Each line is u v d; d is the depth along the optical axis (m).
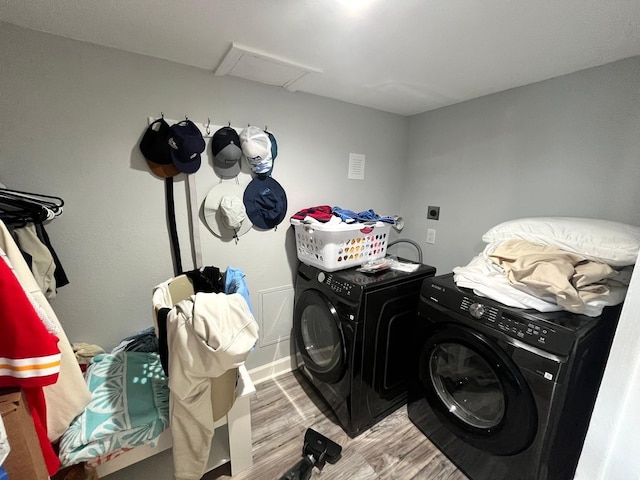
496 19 1.03
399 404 1.78
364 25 1.08
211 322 0.90
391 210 2.45
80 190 1.32
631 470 0.59
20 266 0.85
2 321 0.74
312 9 0.99
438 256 2.22
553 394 0.96
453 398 1.44
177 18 1.06
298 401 1.84
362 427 1.59
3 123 1.15
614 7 0.93
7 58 1.12
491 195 1.85
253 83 1.65
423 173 2.29
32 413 0.84
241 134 1.61
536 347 1.01
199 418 1.04
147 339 1.50
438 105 2.06
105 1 0.96
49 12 1.03
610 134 1.35
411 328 1.70
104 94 1.30
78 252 1.35
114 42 1.25
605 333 1.07
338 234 1.60
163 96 1.42
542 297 1.10
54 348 0.81
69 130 1.26
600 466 0.65
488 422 1.24
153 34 1.17
